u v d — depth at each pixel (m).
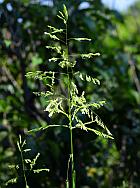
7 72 3.58
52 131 2.95
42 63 3.26
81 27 3.25
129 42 4.24
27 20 3.44
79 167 2.92
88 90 3.16
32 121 3.11
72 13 3.25
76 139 2.91
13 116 3.28
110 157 3.35
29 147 2.57
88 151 3.05
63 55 1.57
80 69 3.00
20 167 2.49
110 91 3.38
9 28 3.43
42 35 3.32
